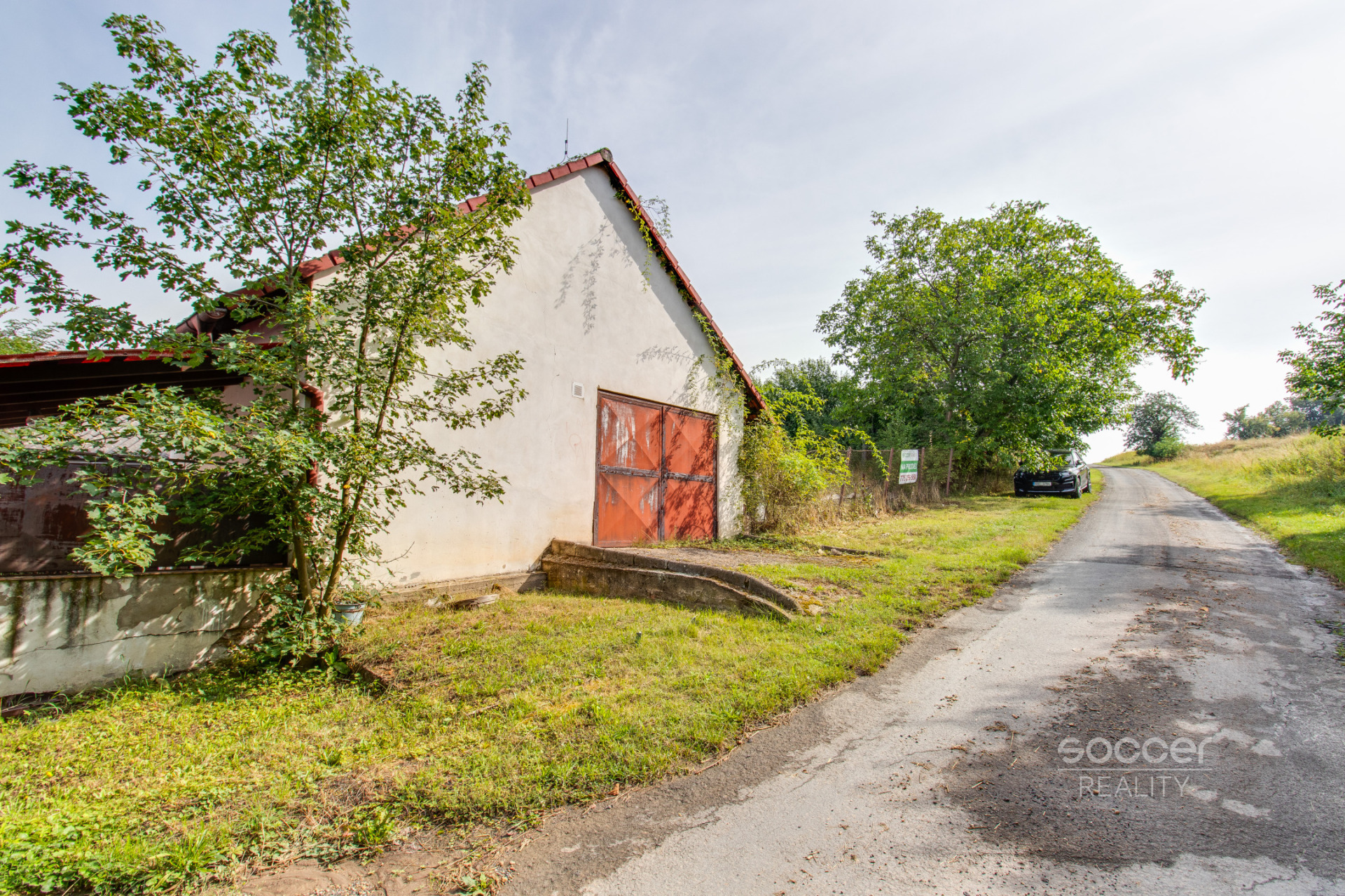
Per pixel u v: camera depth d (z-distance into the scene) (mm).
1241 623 6035
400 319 5293
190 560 4609
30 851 2582
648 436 10172
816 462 12648
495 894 2457
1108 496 22844
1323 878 2400
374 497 5469
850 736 3822
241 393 6707
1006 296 22656
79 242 4531
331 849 2758
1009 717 4051
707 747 3596
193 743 3762
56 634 4578
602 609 6523
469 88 5359
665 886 2480
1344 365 13000
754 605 6203
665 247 10375
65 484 4719
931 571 8352
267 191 4836
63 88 4324
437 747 3586
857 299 26484
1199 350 22531
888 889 2428
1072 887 2400
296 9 4805
